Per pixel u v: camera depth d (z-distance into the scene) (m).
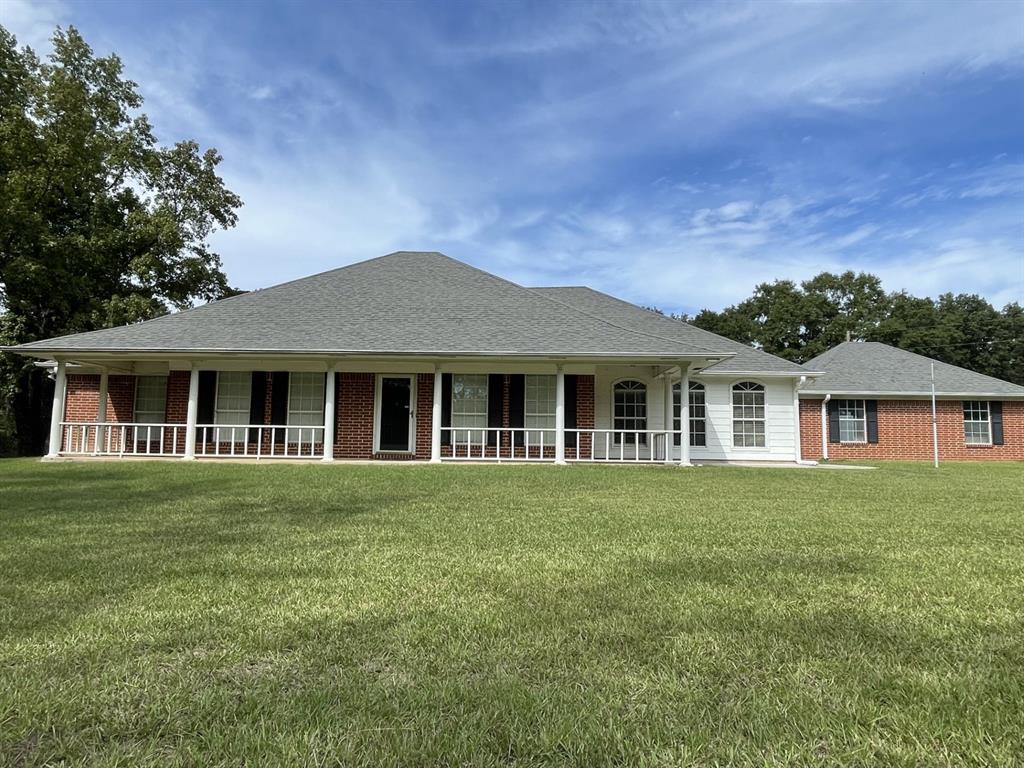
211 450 15.15
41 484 8.91
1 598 3.20
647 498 7.83
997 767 1.63
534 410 15.25
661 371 15.64
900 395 20.77
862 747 1.72
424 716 1.89
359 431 15.03
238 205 27.03
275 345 13.29
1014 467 15.91
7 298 21.27
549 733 1.77
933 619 2.92
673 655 2.41
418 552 4.40
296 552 4.39
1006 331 43.38
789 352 44.97
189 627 2.74
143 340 13.53
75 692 2.06
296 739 1.74
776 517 6.22
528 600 3.19
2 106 20.11
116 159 23.61
